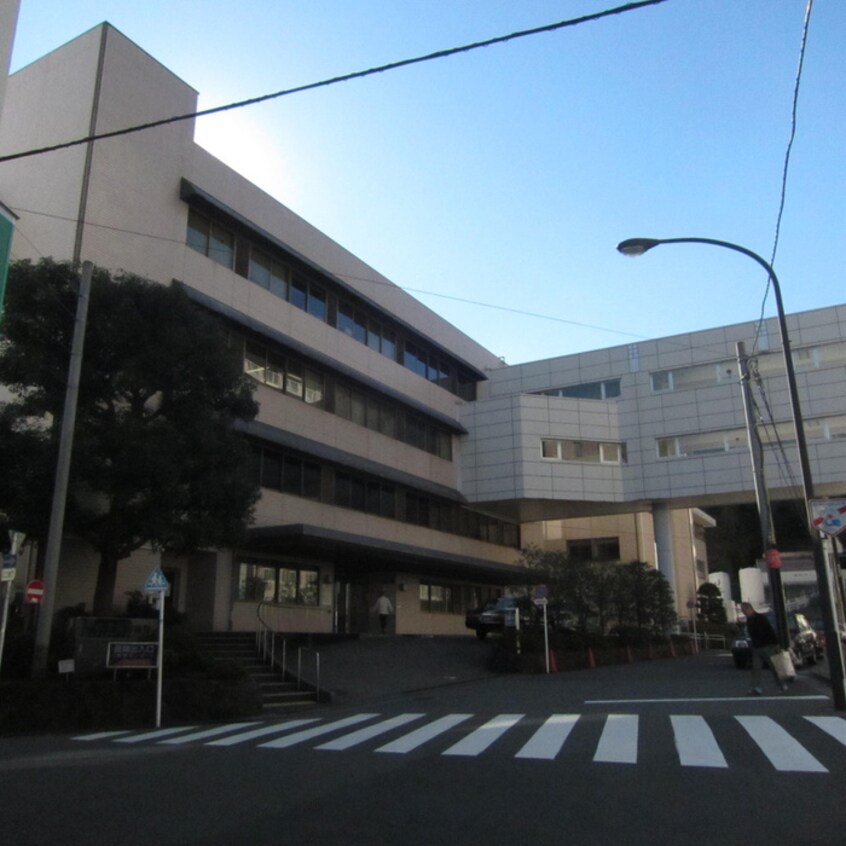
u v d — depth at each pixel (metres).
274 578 30.06
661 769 8.39
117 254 24.41
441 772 8.63
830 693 15.69
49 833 6.50
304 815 6.93
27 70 26.47
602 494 42.91
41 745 12.68
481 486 43.44
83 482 17.11
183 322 18.58
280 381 30.80
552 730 11.38
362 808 7.12
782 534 70.25
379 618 35.47
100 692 16.03
